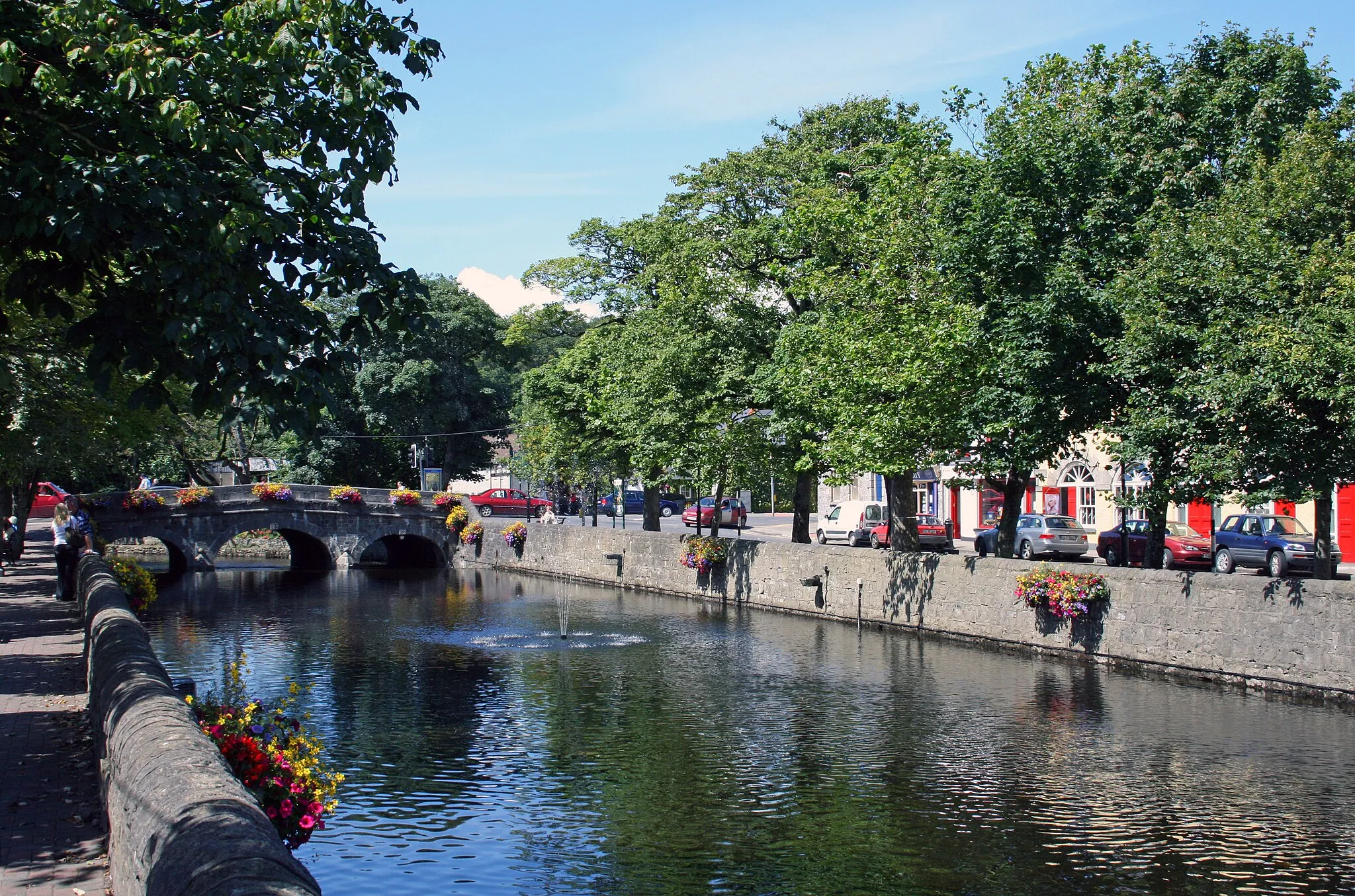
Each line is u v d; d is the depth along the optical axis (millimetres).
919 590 29344
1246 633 20859
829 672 23969
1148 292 22203
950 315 26250
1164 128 25688
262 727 9984
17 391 22984
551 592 43719
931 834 13477
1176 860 12547
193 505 52344
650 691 22188
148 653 11438
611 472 55312
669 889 11938
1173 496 22594
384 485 73750
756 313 35906
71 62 9992
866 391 28328
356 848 13195
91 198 9289
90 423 26297
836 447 29125
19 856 8656
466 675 24266
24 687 16078
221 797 6129
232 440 69312
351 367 10477
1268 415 20406
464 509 58969
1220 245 21312
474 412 74250
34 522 77500
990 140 25891
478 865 12648
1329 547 25812
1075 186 25172
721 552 38594
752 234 35781
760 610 36062
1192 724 18406
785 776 15922
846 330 29109
